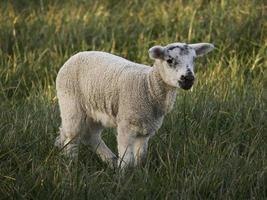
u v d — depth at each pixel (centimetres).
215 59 1609
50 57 1647
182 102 1347
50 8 1955
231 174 1094
